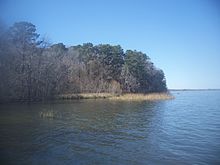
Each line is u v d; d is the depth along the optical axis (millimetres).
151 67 110812
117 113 40469
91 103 57875
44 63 61500
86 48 93938
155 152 18125
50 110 40688
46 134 23094
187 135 24016
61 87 72875
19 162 15438
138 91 102375
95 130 25844
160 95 87750
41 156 16672
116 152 17984
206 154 17750
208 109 49469
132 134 24266
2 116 32625
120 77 96750
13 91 54000
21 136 21922
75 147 19078
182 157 17016
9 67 52781
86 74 88500
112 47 98062
